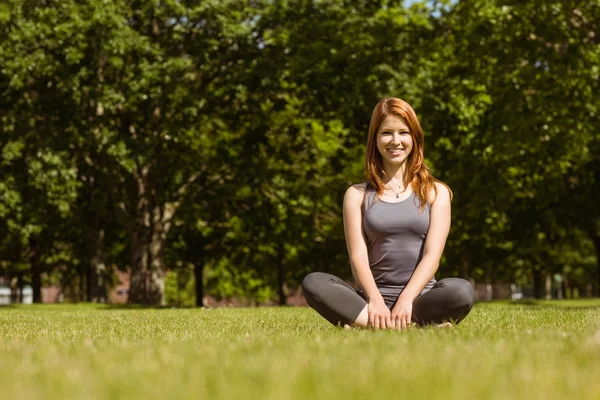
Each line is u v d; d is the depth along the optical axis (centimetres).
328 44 2616
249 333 666
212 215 3516
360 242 688
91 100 2589
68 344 555
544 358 398
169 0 2608
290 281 5444
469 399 263
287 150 3102
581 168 3209
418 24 2634
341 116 2755
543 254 4506
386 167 702
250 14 2742
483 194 2648
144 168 3000
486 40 2484
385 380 314
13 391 293
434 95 2570
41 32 2508
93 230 3509
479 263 4538
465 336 550
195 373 348
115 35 2488
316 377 321
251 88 2709
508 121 2470
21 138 2662
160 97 2548
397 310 650
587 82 2478
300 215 3369
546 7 2417
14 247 4281
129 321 1066
